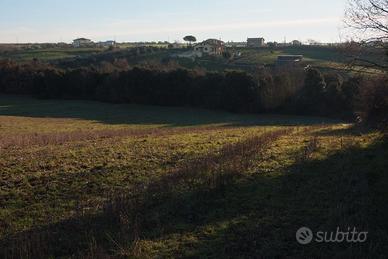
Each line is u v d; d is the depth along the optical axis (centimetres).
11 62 8988
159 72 7700
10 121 5741
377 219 1155
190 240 1109
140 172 1809
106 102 8038
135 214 1282
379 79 2891
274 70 7862
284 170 1748
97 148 2467
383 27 2830
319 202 1335
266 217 1234
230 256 1008
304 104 6675
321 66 7588
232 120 6019
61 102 8044
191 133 3438
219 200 1391
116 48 14175
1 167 1916
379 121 2928
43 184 1656
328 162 1867
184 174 1631
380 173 1620
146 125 5359
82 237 1150
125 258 1012
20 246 1081
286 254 1002
